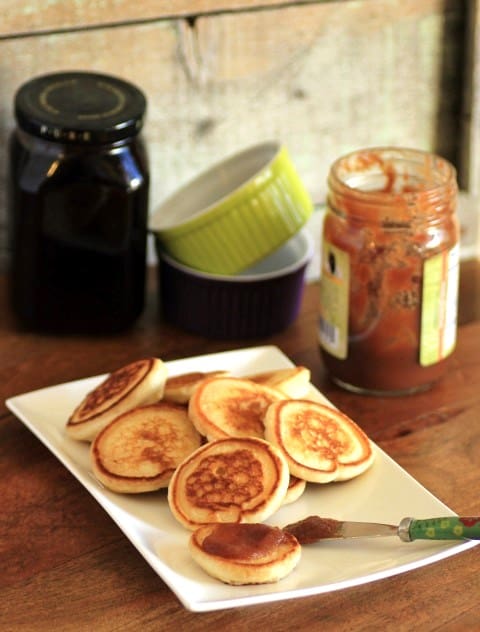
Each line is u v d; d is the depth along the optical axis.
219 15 0.98
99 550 0.77
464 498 0.80
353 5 1.02
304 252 0.98
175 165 1.02
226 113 1.02
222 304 0.94
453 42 1.05
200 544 0.72
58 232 0.90
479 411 0.87
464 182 1.08
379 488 0.79
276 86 1.02
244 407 0.80
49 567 0.75
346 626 0.72
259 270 0.98
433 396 0.89
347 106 1.05
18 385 0.90
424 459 0.83
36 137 0.88
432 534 0.73
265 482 0.75
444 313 0.87
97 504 0.80
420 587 0.74
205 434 0.79
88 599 0.74
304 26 1.01
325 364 0.90
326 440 0.79
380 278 0.84
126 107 0.89
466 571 0.75
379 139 1.07
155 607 0.73
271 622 0.72
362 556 0.74
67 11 0.95
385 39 1.04
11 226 0.93
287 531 0.75
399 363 0.87
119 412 0.81
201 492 0.75
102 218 0.90
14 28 0.94
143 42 0.97
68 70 0.97
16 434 0.85
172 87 0.99
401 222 0.83
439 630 0.72
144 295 0.95
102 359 0.93
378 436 0.85
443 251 0.85
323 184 1.07
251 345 0.95
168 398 0.83
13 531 0.78
